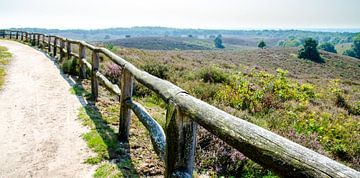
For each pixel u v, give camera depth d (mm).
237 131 1549
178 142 2240
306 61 67812
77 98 6879
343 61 75250
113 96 7410
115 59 4965
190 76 12602
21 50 17953
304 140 6332
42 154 4039
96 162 3818
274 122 7496
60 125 5129
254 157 1386
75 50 18234
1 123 5141
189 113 2045
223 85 10984
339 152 6410
